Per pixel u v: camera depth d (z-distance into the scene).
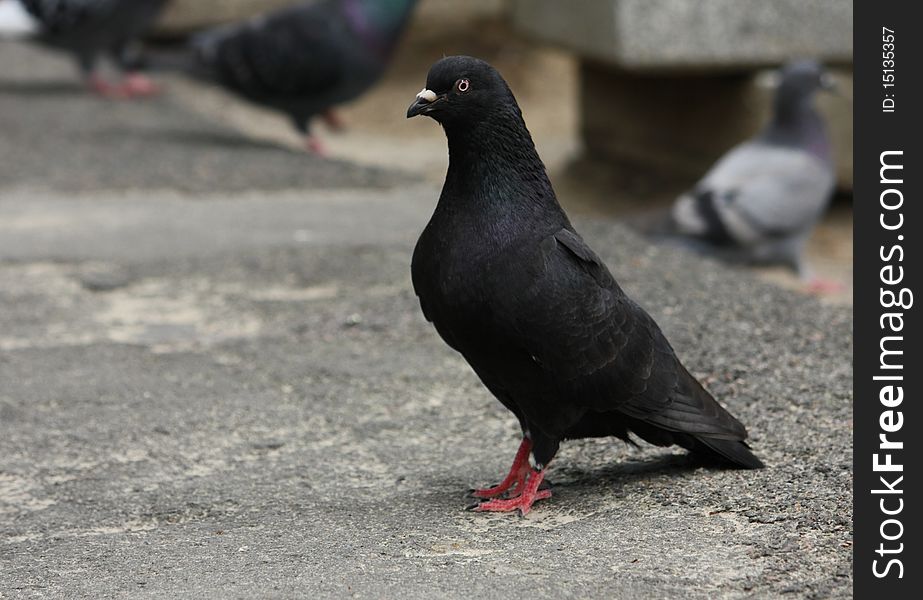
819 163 17.88
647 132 24.80
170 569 7.10
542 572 6.77
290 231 15.22
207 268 13.66
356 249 14.30
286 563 7.09
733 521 7.33
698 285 12.41
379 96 30.00
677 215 17.83
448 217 7.54
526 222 7.49
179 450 9.12
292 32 20.36
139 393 10.16
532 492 7.80
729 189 17.58
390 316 11.96
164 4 24.02
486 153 7.46
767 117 21.80
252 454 9.03
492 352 7.50
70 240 14.81
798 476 7.85
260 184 17.88
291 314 12.15
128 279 13.30
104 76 26.41
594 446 8.83
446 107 7.38
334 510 7.99
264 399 10.02
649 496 7.81
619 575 6.68
